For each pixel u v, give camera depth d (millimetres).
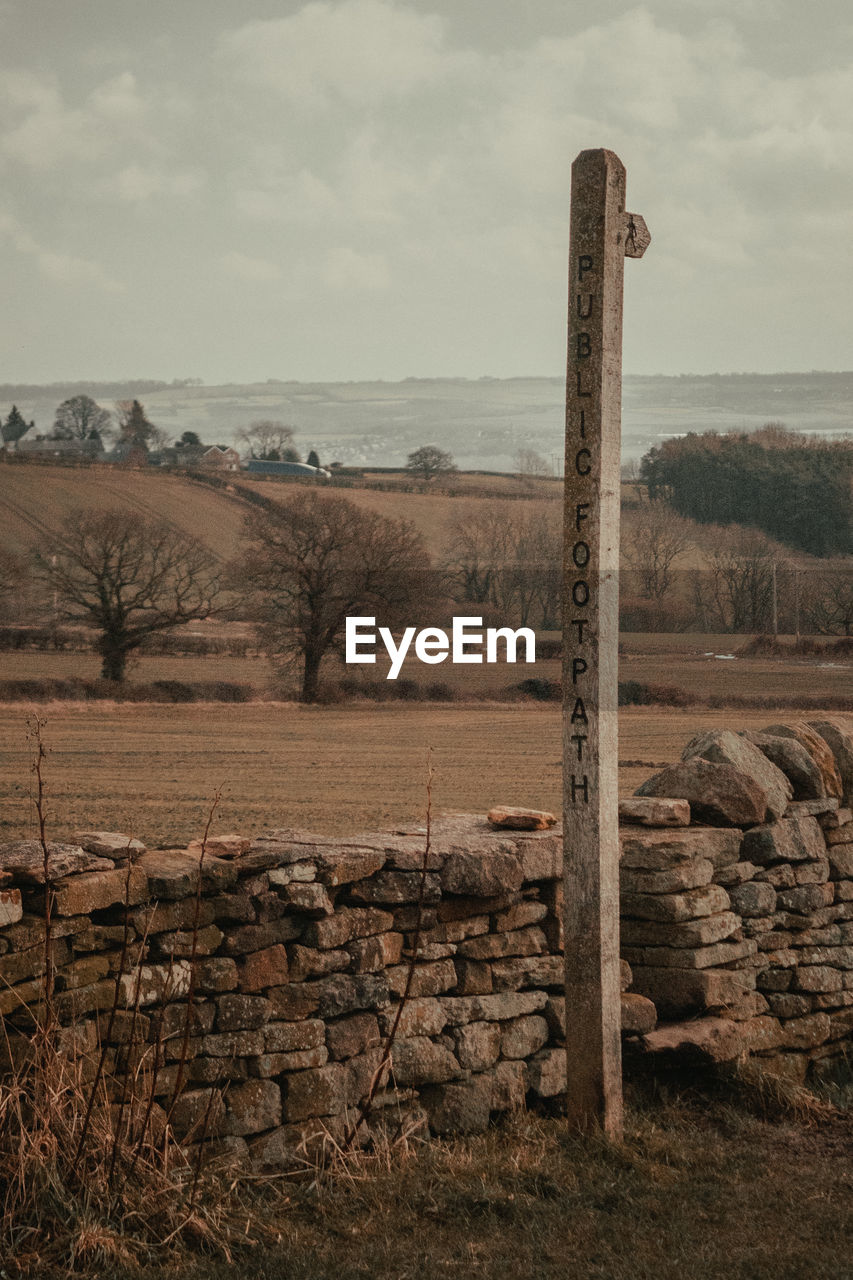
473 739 48906
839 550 68938
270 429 135750
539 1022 6469
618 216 5730
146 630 62719
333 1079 5590
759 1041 6934
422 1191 5184
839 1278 4465
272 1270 4410
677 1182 5426
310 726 53031
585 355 5711
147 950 5242
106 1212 4559
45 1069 4766
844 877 7914
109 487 89812
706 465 74312
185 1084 5203
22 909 4961
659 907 6789
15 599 62281
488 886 6254
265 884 5609
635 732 43875
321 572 62562
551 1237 4801
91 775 38281
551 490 95562
